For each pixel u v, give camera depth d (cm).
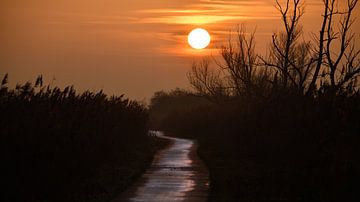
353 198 4119
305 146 5494
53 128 4650
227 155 8944
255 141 8219
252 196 4847
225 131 11419
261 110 8156
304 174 5012
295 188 4869
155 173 6694
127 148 8538
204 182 5834
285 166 6188
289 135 6391
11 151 4094
